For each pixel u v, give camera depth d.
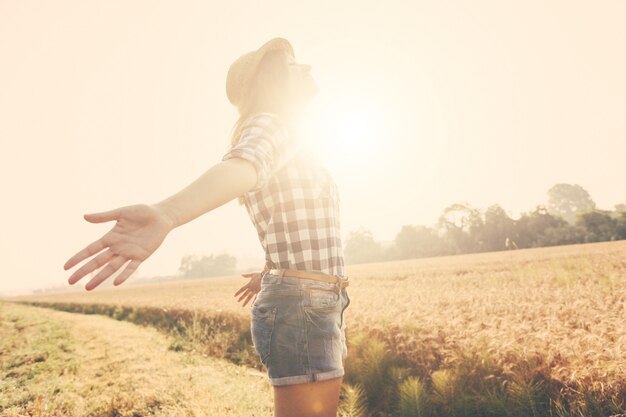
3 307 31.89
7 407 4.24
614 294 6.34
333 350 1.23
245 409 3.81
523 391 3.02
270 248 1.27
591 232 59.50
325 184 1.35
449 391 3.47
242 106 1.36
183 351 7.50
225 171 0.89
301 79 1.40
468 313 5.99
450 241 74.12
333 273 1.29
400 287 13.30
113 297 33.34
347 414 3.68
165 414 3.68
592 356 3.14
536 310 5.58
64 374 5.53
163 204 0.78
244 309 9.72
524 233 66.81
